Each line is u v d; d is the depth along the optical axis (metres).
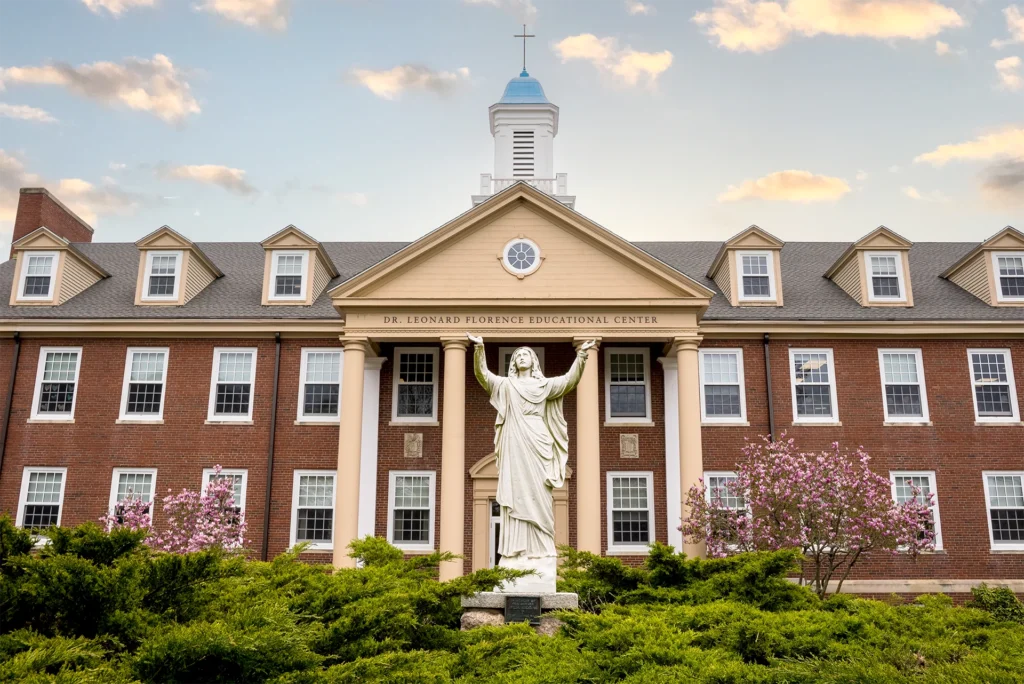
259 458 27.47
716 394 27.89
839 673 7.62
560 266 25.94
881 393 27.77
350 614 8.11
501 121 42.97
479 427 27.66
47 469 27.50
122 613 6.66
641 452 27.38
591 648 8.64
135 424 27.77
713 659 8.25
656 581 13.79
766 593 12.84
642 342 27.92
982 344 28.16
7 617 6.55
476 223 26.19
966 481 27.08
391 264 25.67
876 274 29.39
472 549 26.67
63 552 7.54
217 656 6.13
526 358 11.98
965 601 25.39
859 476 21.70
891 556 26.27
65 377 28.27
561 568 14.85
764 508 21.62
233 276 32.25
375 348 27.64
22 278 29.70
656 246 35.97
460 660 7.77
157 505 27.11
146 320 28.05
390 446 27.50
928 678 7.37
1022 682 7.00
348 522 23.92
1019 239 29.23
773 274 29.53
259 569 11.73
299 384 28.08
